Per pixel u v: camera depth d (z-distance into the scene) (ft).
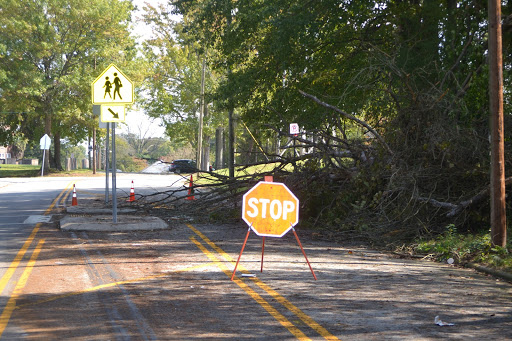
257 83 75.36
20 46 159.94
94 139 179.93
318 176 52.26
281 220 29.86
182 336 18.83
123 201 70.23
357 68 67.77
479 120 46.16
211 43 79.36
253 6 73.05
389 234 42.37
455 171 44.21
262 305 23.11
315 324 20.42
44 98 169.68
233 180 58.65
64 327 19.65
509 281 29.37
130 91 47.93
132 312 21.76
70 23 164.76
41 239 40.55
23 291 24.94
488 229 42.78
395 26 65.92
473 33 52.19
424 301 24.22
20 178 150.10
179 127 194.08
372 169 46.57
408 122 48.11
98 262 32.22
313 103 71.15
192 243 40.37
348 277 29.35
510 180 40.37
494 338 18.99
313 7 67.36
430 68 56.49
